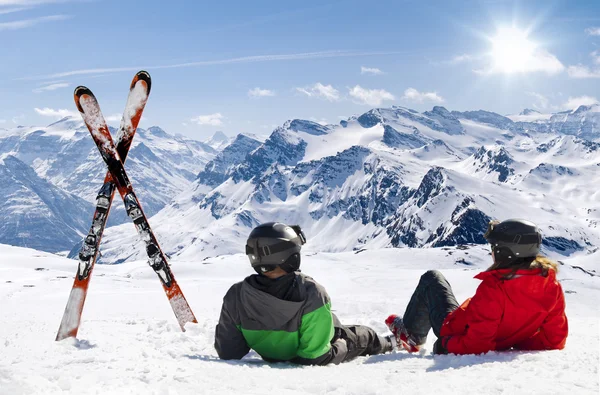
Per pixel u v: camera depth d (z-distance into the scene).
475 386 3.15
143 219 6.64
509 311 4.37
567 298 36.69
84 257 6.00
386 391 3.13
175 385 3.38
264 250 4.39
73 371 3.59
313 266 83.81
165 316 18.22
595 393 2.87
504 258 4.39
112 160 6.41
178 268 87.06
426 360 4.29
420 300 5.17
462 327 4.55
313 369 4.29
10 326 6.95
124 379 3.43
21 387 3.07
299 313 4.48
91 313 21.56
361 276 64.44
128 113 6.48
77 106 6.34
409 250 107.00
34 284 42.41
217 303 24.41
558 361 3.73
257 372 3.89
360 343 5.06
